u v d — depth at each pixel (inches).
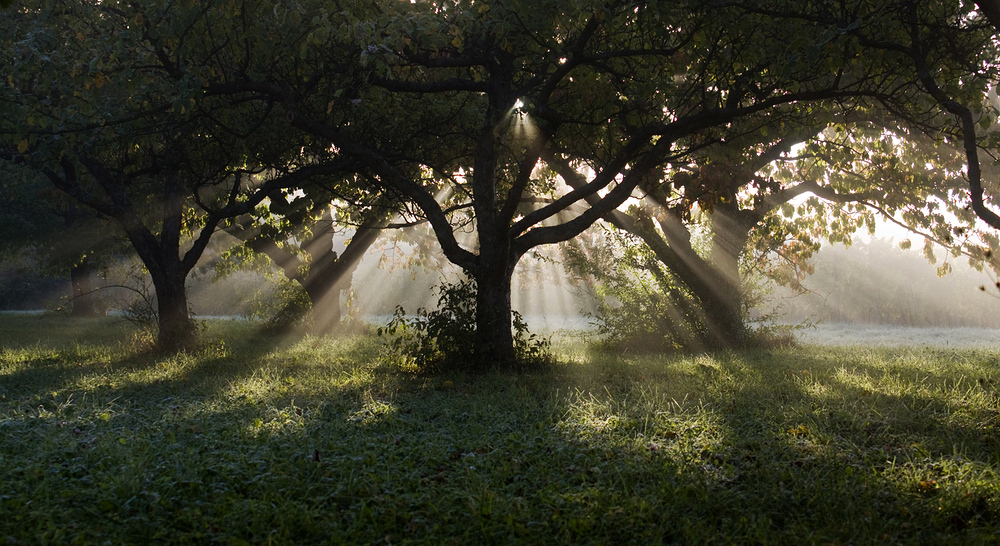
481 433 266.2
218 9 419.2
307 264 921.5
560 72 426.6
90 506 178.5
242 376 445.7
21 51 443.5
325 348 677.3
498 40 424.5
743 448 235.6
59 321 1179.9
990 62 413.7
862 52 388.8
